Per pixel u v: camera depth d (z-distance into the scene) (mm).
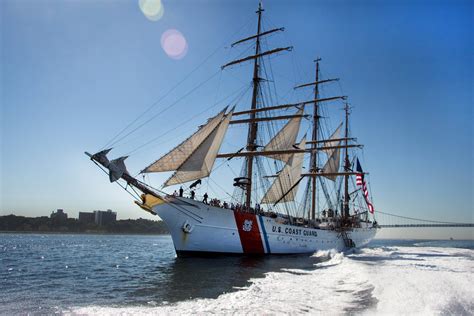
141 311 14133
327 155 80500
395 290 16875
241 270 29484
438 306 13227
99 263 37688
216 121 40688
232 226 39281
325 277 24359
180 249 36906
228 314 13539
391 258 42469
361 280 21641
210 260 37031
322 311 13852
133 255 50875
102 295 18203
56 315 13633
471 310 12891
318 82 75062
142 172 36156
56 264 36688
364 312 13500
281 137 61625
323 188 69875
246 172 50156
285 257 42875
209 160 39125
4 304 15883
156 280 24000
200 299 16875
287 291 18656
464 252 59625
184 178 37688
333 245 58094
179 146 38719
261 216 42250
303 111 63156
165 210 35719
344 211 75438
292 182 65250
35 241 109438
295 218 56281
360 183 67688
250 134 52562
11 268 32312
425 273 23547
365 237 77250
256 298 16750
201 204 37031
